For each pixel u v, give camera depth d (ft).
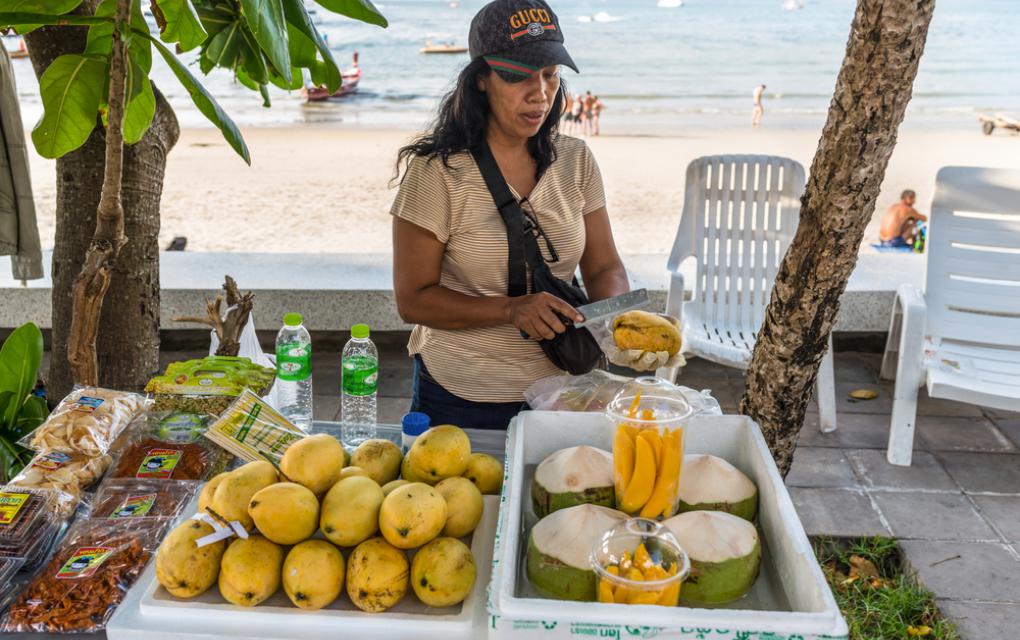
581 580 3.98
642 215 39.32
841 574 10.12
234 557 4.22
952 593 9.64
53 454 5.57
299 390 7.39
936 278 13.28
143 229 8.41
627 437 4.44
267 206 42.73
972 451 12.93
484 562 4.60
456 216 6.64
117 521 5.02
